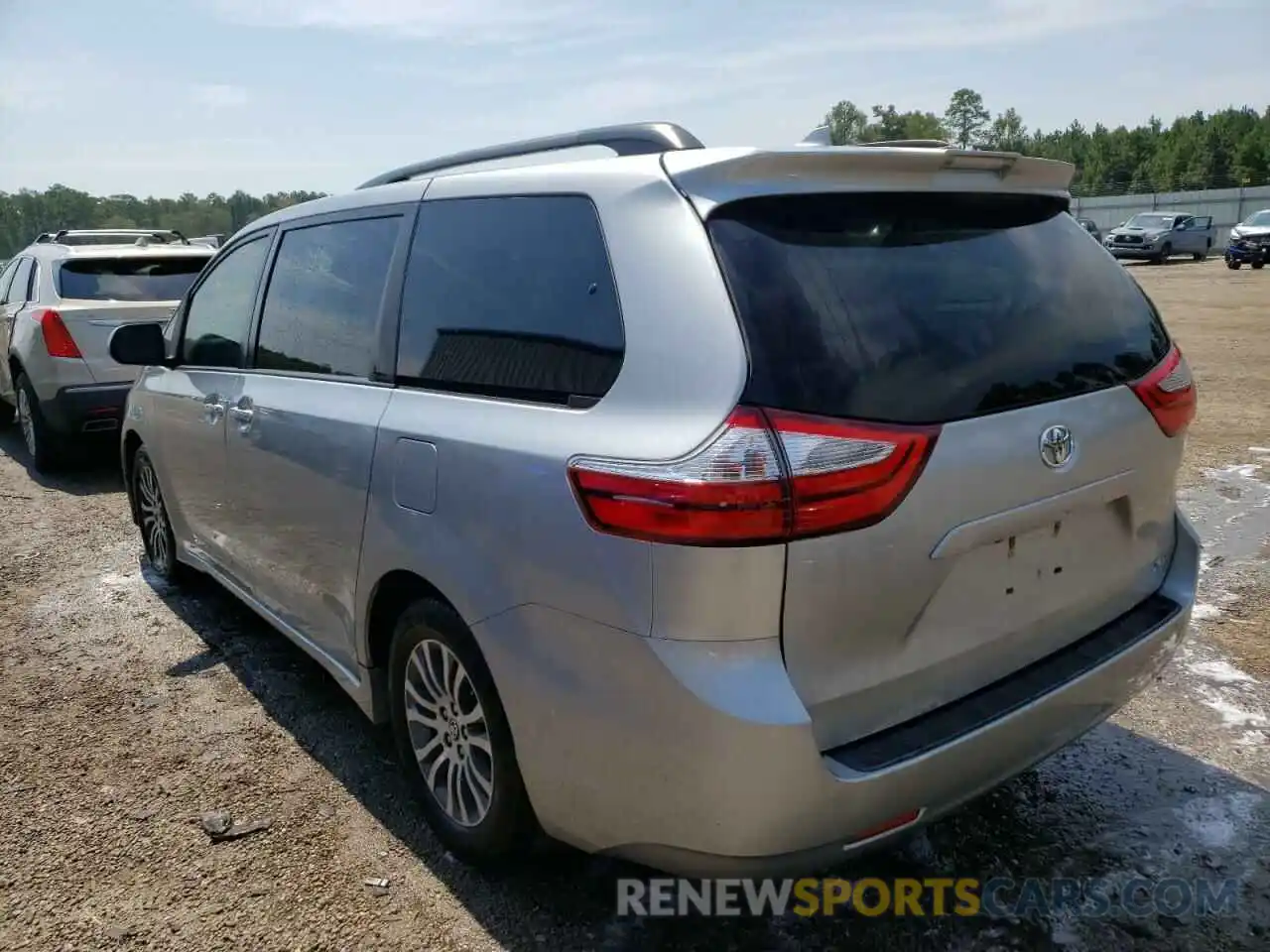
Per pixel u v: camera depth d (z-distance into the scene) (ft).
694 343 6.63
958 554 6.98
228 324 12.81
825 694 6.60
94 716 11.93
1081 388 7.79
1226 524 17.99
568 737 7.15
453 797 8.95
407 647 9.10
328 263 10.74
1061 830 9.43
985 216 8.20
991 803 9.87
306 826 9.66
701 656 6.35
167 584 16.33
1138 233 110.01
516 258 8.22
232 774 10.61
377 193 10.26
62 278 23.73
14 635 14.38
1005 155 7.90
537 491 7.16
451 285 8.85
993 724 7.18
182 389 13.58
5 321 25.77
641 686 6.56
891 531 6.57
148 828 9.65
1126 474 8.15
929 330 7.09
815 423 6.34
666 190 7.17
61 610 15.30
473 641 8.09
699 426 6.39
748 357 6.41
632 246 7.20
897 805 6.78
